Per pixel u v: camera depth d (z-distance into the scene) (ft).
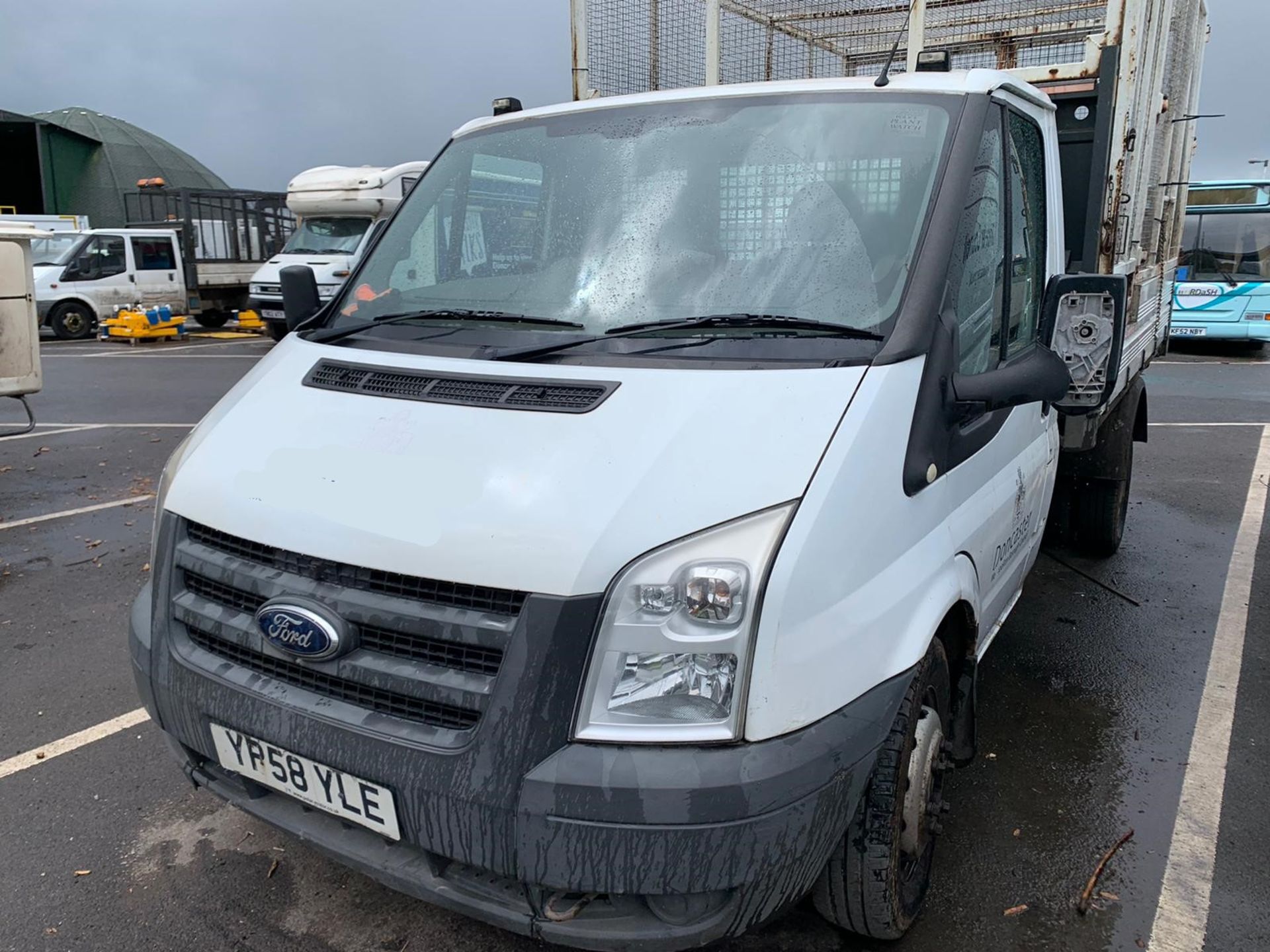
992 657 15.98
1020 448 11.60
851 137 9.93
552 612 6.81
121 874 10.41
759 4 18.29
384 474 7.80
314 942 9.43
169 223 79.36
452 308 10.28
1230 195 58.39
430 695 7.16
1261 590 18.99
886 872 8.39
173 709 8.59
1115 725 13.79
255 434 8.86
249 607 8.23
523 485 7.29
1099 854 10.85
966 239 9.39
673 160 10.39
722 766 6.72
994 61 18.03
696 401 7.64
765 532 7.02
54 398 42.55
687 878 6.72
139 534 22.49
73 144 125.39
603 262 9.87
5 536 22.29
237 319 82.07
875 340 8.45
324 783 7.60
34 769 12.48
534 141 11.35
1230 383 48.80
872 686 7.66
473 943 9.41
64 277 68.49
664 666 6.85
